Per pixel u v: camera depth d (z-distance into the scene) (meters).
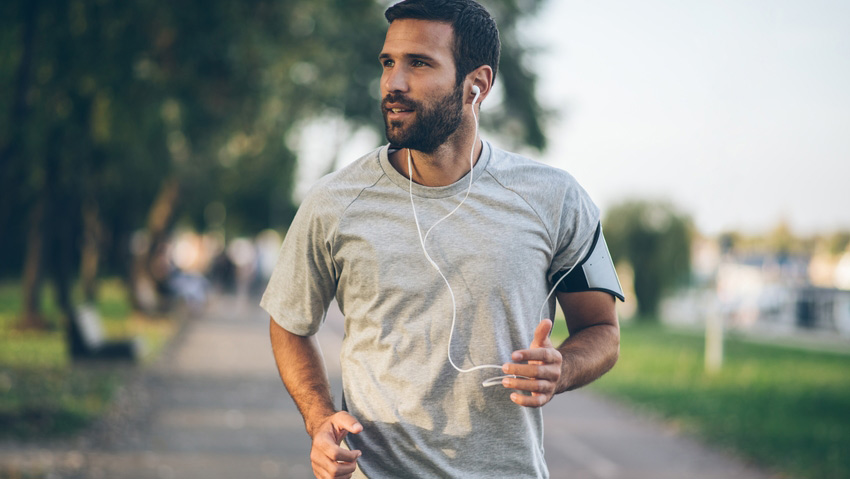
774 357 22.64
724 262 18.31
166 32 10.15
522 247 2.34
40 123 9.81
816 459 8.84
